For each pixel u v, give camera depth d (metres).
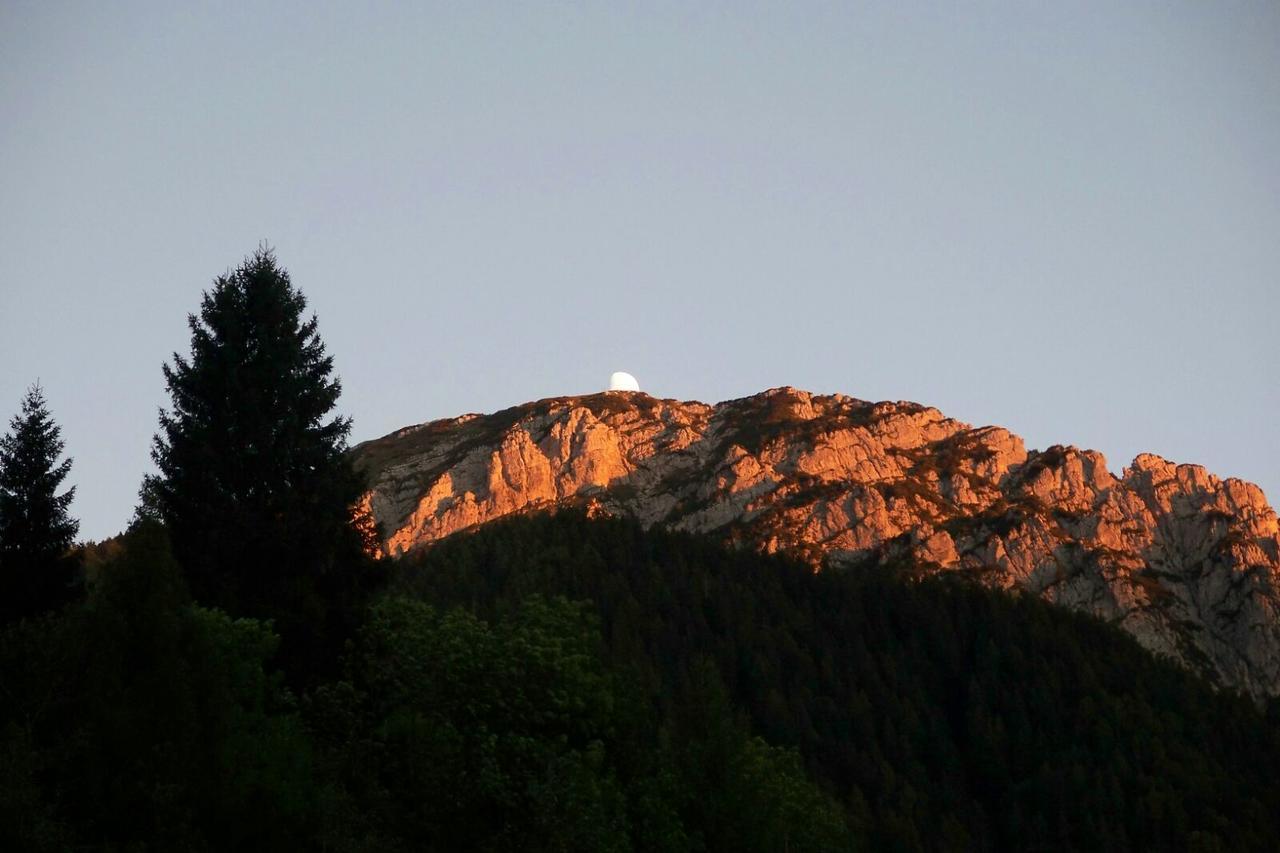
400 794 44.84
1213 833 116.31
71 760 33.09
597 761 48.12
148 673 35.12
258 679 41.69
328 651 52.81
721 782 58.97
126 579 36.75
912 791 121.25
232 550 53.50
